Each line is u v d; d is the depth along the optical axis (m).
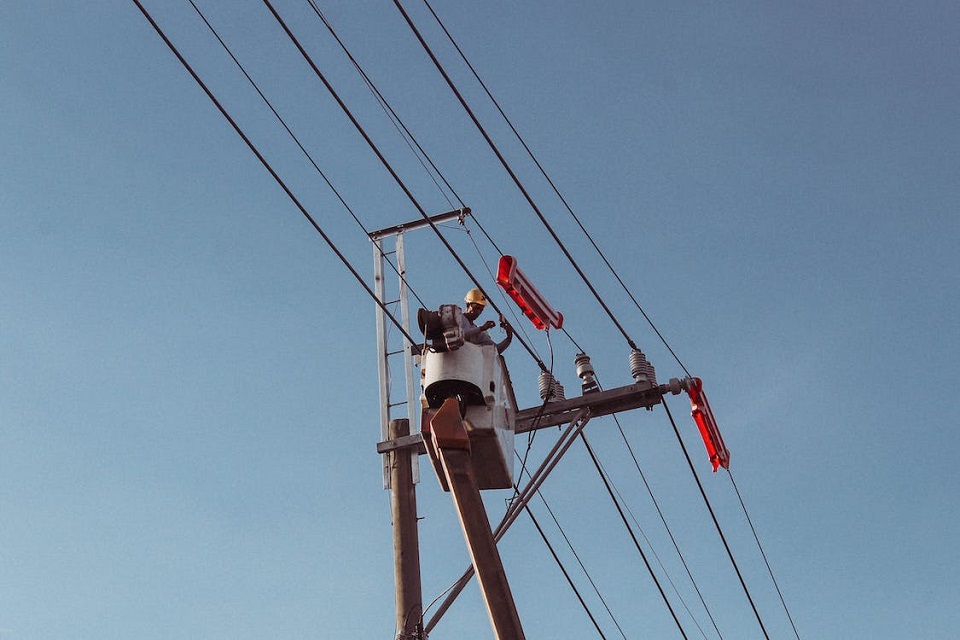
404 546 11.79
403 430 12.66
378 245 14.02
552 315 10.96
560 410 11.93
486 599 8.16
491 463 9.86
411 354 13.21
